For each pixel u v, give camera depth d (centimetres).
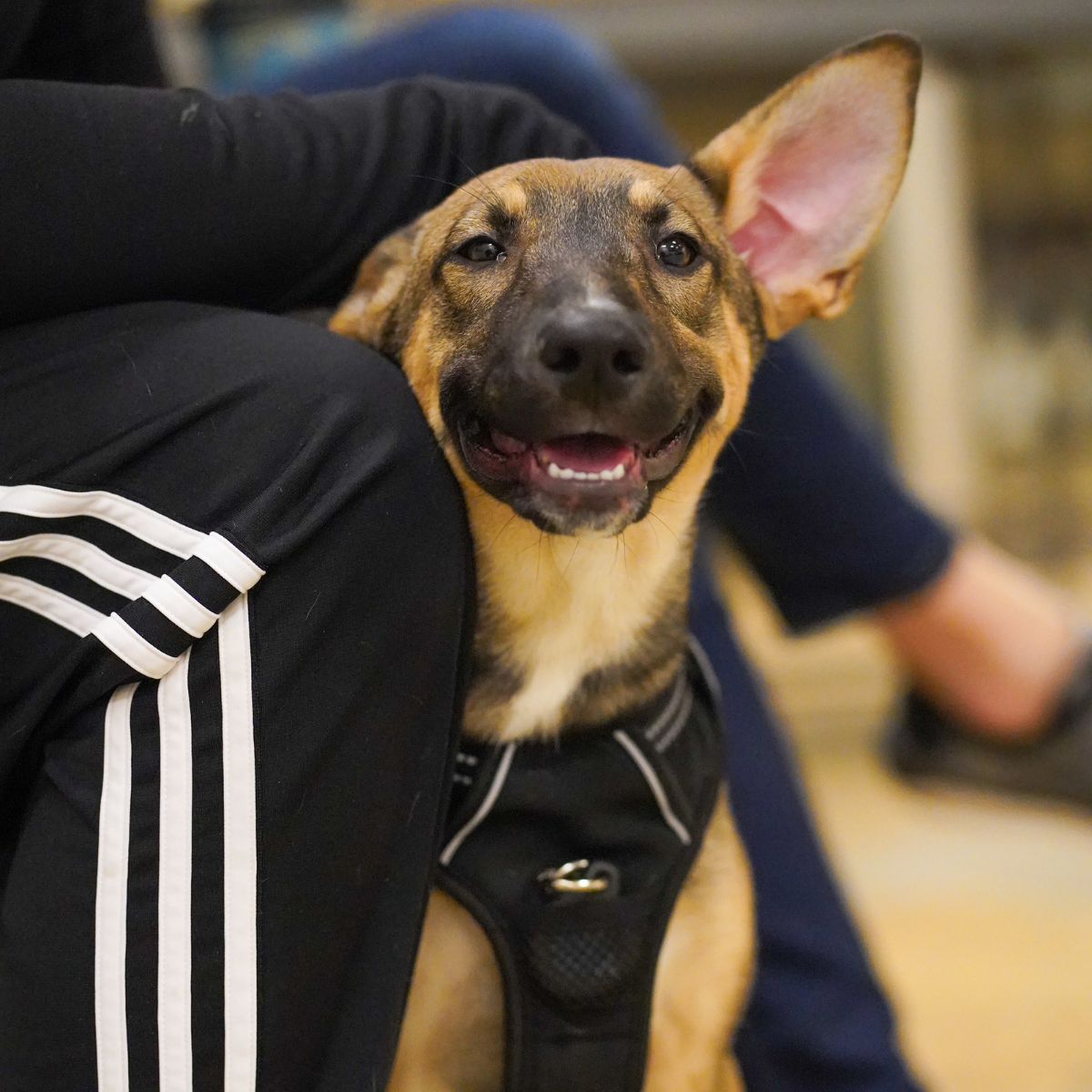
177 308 144
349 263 175
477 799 161
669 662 174
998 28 558
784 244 206
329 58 254
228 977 124
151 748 126
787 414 240
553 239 166
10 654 133
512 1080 162
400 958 137
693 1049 178
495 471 163
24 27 149
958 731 301
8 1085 127
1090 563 624
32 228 134
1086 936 357
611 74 250
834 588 257
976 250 652
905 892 394
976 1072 290
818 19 538
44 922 126
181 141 145
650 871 166
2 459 133
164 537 129
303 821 128
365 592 133
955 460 606
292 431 133
